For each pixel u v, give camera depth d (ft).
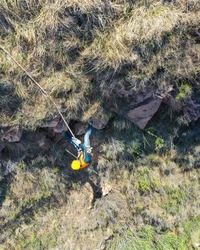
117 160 23.17
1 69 17.38
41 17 16.80
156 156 23.34
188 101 20.18
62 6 16.52
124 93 19.74
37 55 17.61
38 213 24.02
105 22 17.34
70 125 20.83
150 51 17.92
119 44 17.46
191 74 18.83
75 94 18.98
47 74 18.21
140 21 17.07
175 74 18.79
